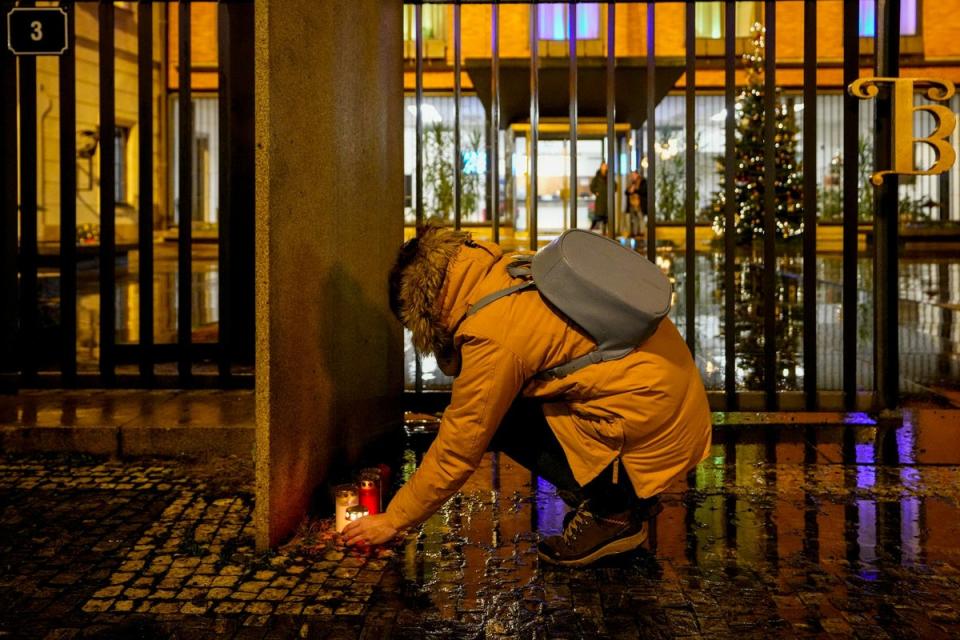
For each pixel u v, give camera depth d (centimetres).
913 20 2403
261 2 305
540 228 2278
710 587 297
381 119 427
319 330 362
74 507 378
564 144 2266
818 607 283
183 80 515
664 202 2336
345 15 377
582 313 280
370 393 425
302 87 336
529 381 297
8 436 451
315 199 352
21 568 316
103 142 523
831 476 409
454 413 290
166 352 623
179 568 315
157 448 450
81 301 1080
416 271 288
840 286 1197
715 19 2375
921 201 2294
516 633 268
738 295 1100
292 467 340
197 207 2381
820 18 2327
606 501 307
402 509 301
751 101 1664
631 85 1784
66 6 517
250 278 586
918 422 485
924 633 267
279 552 327
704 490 390
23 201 529
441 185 2253
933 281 1303
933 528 347
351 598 291
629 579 304
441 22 2328
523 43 2341
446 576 306
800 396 500
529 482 402
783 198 1636
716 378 599
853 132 487
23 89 525
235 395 518
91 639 266
